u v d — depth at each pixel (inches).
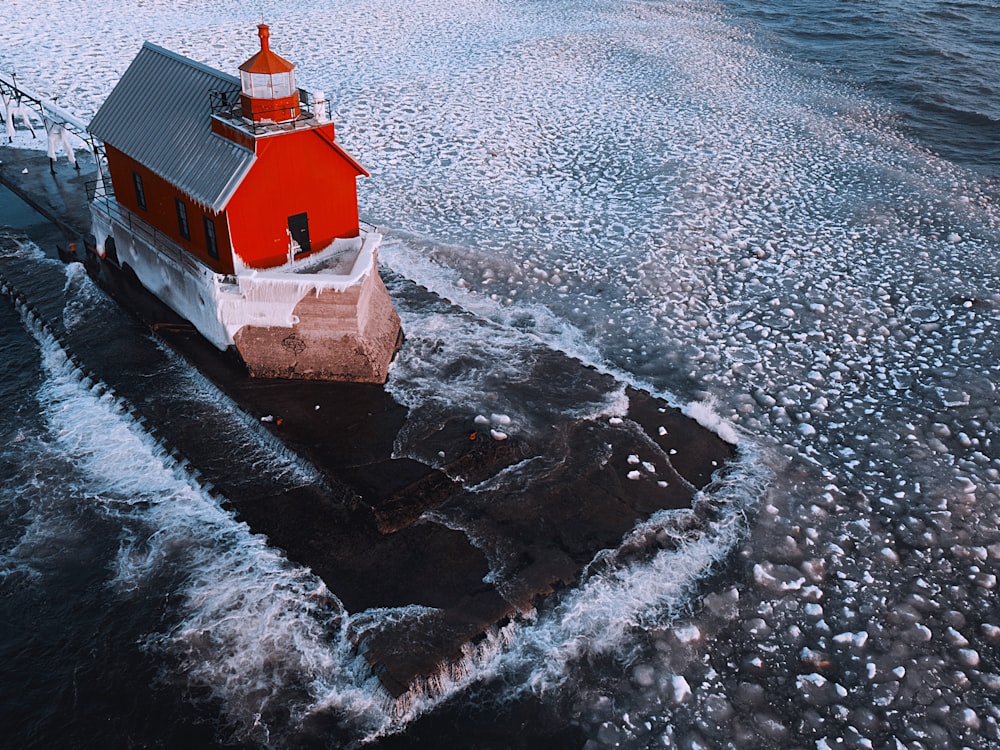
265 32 535.8
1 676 420.5
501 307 762.2
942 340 740.0
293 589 457.4
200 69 620.1
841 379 690.2
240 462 540.1
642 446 585.6
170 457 545.6
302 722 403.2
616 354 708.0
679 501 540.4
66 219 816.9
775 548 519.5
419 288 764.0
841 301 791.7
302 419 570.9
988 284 818.8
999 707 436.8
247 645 435.2
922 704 435.2
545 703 420.5
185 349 635.5
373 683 413.4
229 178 542.6
